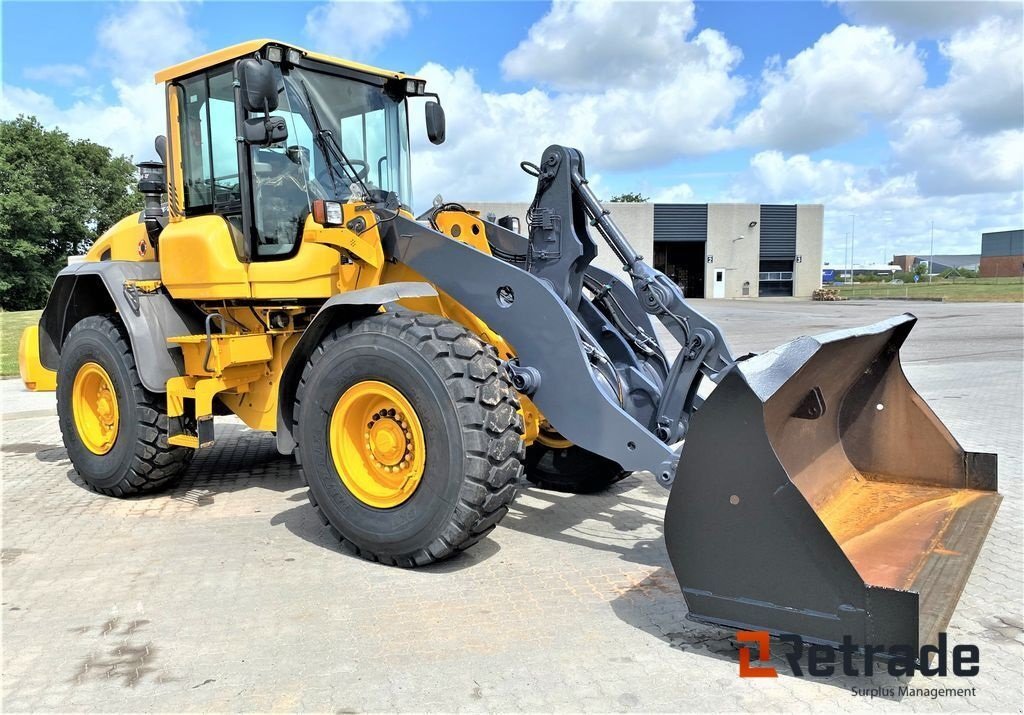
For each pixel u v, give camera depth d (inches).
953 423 270.7
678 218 1581.0
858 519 134.3
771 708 94.8
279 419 161.2
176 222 193.5
